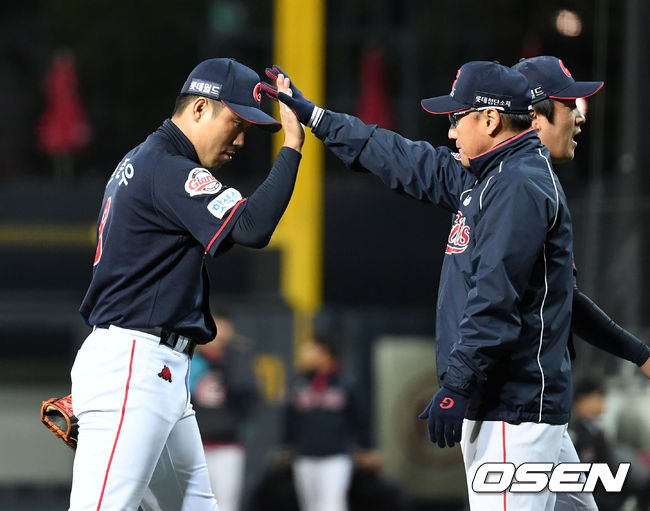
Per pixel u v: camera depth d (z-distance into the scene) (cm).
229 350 2698
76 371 1108
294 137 1133
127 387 1083
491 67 1092
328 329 2817
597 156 1784
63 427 1154
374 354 3123
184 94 1135
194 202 1081
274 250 3594
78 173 4947
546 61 1188
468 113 1090
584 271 1797
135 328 1100
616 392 1630
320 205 3616
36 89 5769
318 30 3688
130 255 1099
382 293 3697
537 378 1056
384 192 3725
